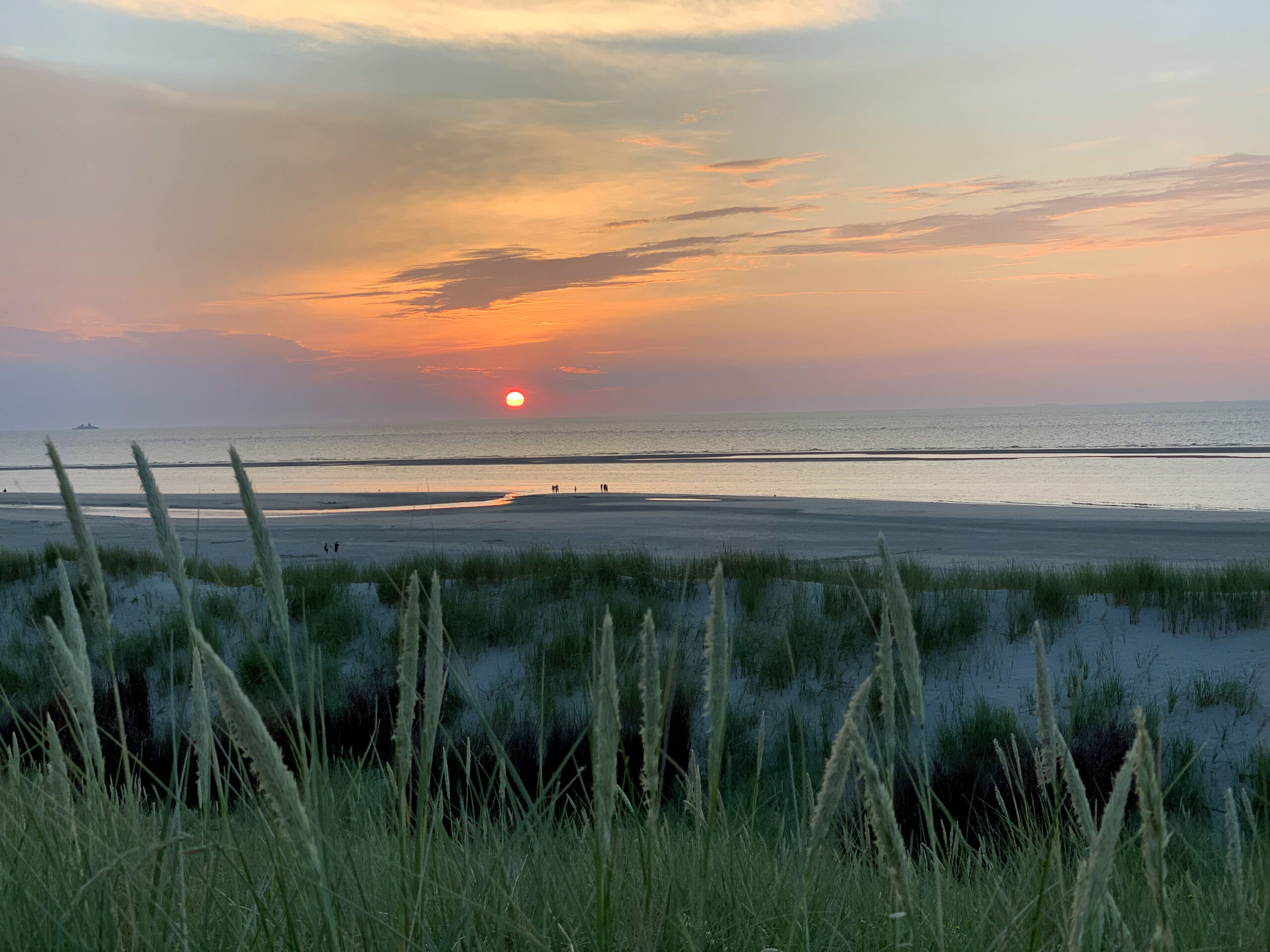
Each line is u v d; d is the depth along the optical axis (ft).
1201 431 523.29
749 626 36.35
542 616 38.75
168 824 4.42
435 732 3.93
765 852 7.17
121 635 35.60
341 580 49.39
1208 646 34.12
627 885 5.19
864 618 35.99
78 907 4.35
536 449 596.70
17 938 4.32
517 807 5.42
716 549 92.22
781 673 30.81
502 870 4.94
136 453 3.98
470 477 289.33
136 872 4.00
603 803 3.79
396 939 3.97
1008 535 104.42
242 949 4.20
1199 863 9.55
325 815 4.09
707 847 4.36
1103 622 37.32
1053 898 5.17
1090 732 24.32
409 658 3.85
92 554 4.33
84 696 4.68
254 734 2.72
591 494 197.26
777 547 93.86
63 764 4.79
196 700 4.32
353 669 33.96
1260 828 14.06
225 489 253.44
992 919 6.04
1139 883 6.68
